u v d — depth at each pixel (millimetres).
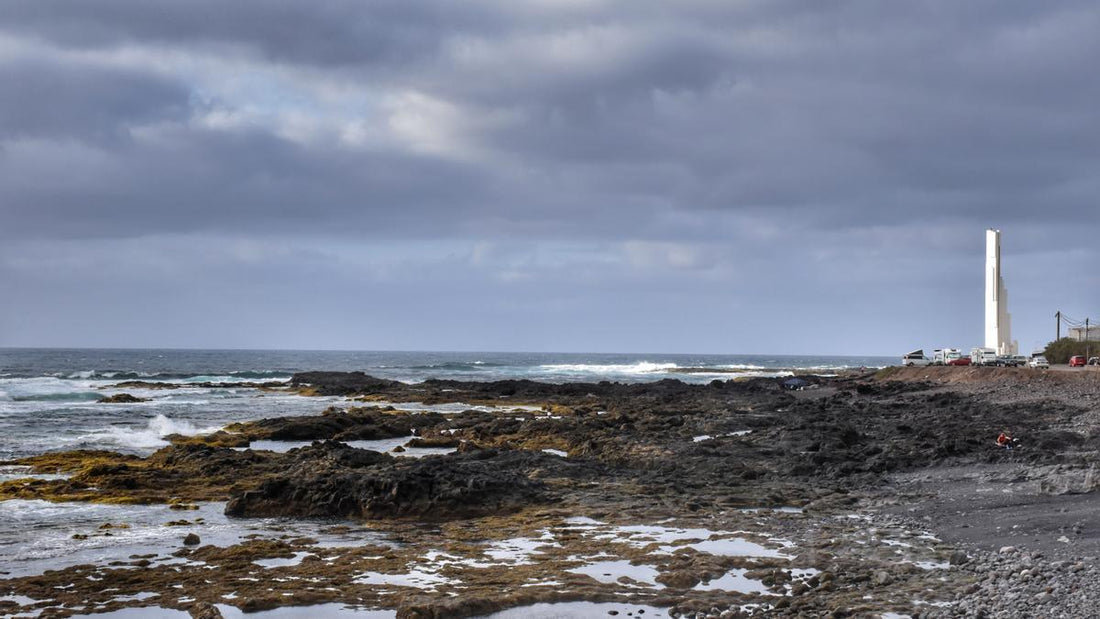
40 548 18703
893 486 26359
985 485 25312
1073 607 13016
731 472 29109
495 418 46938
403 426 44844
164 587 15758
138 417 50781
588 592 15203
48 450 35656
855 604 14203
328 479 23422
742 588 15570
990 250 104625
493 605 14625
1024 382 70750
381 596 15211
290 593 15258
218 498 24703
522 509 22938
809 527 20500
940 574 15977
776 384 88188
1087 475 23078
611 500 24109
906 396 65812
